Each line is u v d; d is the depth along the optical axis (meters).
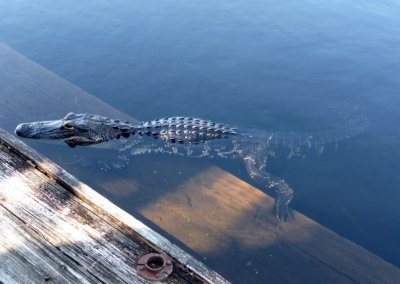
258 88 1.52
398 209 1.13
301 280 0.98
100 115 1.42
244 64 1.61
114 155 1.28
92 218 0.74
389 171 1.23
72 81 1.55
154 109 1.46
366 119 1.39
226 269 0.99
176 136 1.32
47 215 0.74
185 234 1.05
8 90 1.48
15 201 0.77
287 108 1.45
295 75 1.57
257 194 1.16
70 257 0.67
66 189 0.80
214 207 1.12
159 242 0.69
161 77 1.57
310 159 1.27
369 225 1.10
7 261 0.66
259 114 1.43
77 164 1.24
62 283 0.63
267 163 1.27
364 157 1.27
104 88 1.53
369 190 1.18
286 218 1.10
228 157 1.28
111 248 0.69
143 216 1.09
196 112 1.45
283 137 1.33
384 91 1.49
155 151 1.29
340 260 1.02
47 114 1.40
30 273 0.65
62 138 1.30
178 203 1.12
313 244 1.05
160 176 1.21
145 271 0.65
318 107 1.45
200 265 0.66
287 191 1.17
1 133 0.88
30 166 0.83
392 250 1.05
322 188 1.19
